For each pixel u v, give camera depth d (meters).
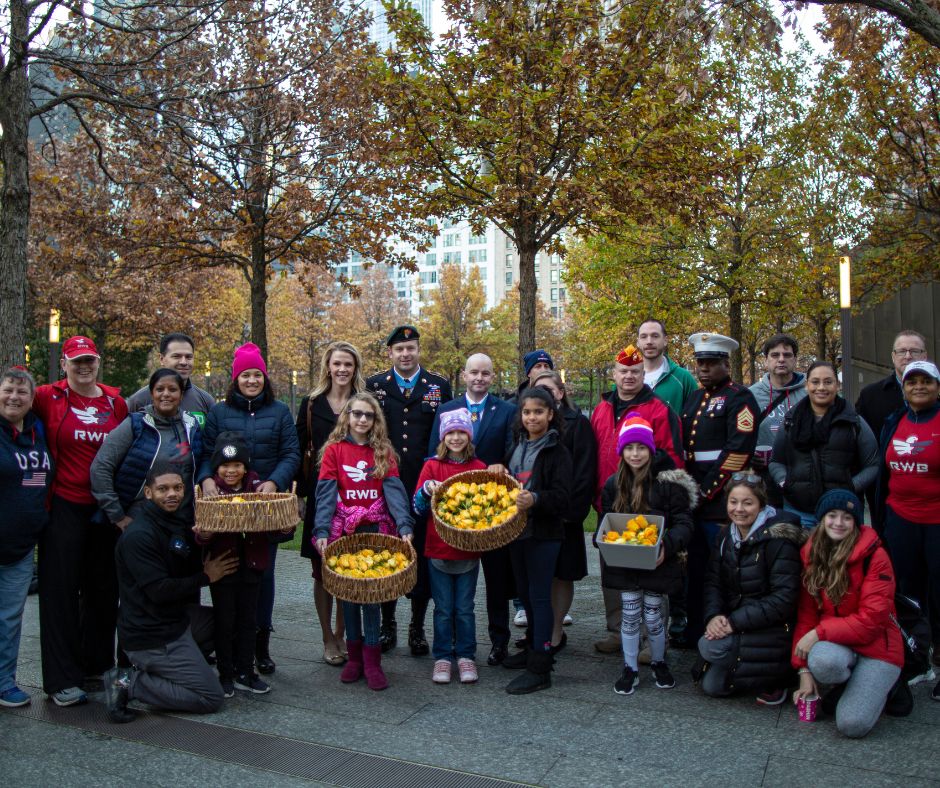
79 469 4.80
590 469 5.29
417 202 12.36
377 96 10.59
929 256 15.98
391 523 5.30
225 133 11.22
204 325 26.58
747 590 4.62
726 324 21.59
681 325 19.59
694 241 17.03
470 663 5.09
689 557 5.71
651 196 10.42
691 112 10.45
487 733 4.21
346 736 4.19
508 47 9.75
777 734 4.14
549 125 10.11
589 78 9.94
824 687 4.41
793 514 4.74
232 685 4.83
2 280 7.07
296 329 40.75
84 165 15.98
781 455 5.34
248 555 4.82
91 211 13.13
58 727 4.34
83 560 4.83
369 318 51.75
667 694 4.80
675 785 3.56
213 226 12.71
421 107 10.41
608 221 11.25
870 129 15.27
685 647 5.84
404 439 5.95
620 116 9.93
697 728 4.24
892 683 4.17
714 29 7.25
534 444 5.27
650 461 5.03
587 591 7.58
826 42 14.67
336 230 13.56
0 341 7.04
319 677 5.20
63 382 4.94
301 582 8.10
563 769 3.75
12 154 7.14
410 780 3.65
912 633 4.48
